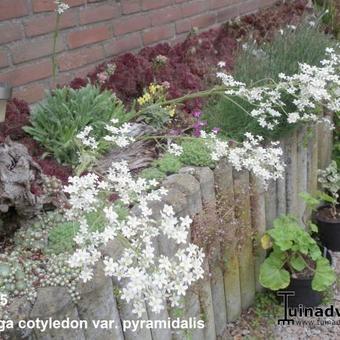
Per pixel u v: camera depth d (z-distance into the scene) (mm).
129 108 2199
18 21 2053
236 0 3230
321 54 2293
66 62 2279
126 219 1356
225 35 3092
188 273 1108
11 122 1860
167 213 1147
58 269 1235
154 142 1956
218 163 1787
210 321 1854
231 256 1872
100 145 1723
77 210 1198
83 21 2311
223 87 1871
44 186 1422
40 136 1819
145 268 1112
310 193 2506
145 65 2436
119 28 2496
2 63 2031
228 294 1966
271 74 2080
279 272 1991
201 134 1715
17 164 1286
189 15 2896
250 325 2059
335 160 2754
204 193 1711
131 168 1766
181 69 2531
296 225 2047
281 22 3275
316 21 2787
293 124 2072
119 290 1271
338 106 1854
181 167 1768
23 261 1275
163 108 2078
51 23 2174
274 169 1980
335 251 2496
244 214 1931
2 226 1368
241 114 2021
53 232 1352
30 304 1175
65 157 1787
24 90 2133
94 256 1096
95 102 1910
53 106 1867
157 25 2709
